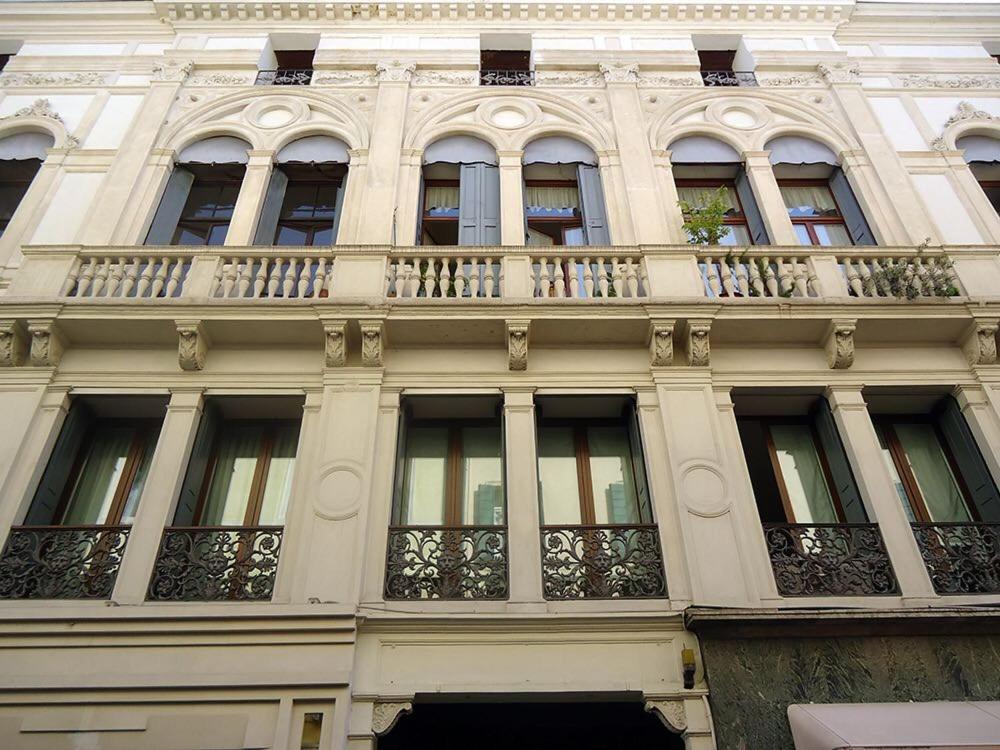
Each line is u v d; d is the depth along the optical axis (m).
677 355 8.56
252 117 11.50
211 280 8.66
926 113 12.07
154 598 6.80
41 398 7.96
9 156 11.10
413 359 8.48
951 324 8.53
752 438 8.72
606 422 8.72
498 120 11.59
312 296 8.93
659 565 7.14
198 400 8.09
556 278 8.83
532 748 7.30
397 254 8.99
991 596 6.94
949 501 8.25
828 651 6.53
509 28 13.06
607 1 13.11
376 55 12.42
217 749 6.06
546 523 7.97
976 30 13.43
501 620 6.64
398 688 6.39
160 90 11.77
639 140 11.19
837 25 13.35
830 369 8.48
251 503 8.07
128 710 6.22
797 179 11.46
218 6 12.93
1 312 8.14
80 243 9.69
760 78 12.45
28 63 12.23
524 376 8.34
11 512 7.21
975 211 10.56
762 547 7.20
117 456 8.37
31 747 6.00
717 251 9.12
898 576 7.05
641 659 6.59
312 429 7.92
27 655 6.39
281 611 6.59
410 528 7.30
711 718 6.21
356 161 10.84
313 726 6.14
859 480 7.77
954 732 5.47
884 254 9.18
